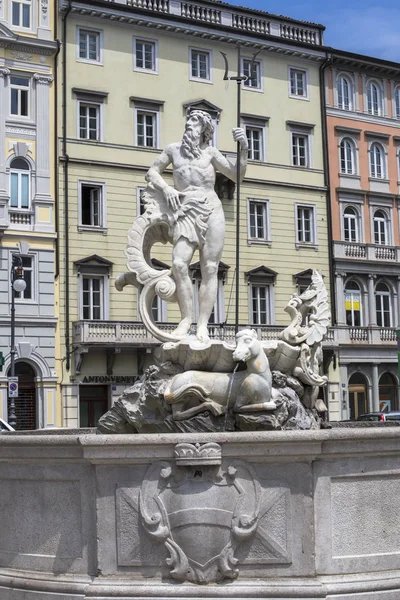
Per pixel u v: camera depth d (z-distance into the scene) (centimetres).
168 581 591
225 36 3709
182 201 885
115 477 606
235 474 596
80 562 616
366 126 4131
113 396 3309
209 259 874
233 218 3662
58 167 3306
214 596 578
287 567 592
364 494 621
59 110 3334
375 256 4041
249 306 3684
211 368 774
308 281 3872
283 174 3850
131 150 3475
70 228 3316
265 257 3756
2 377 3098
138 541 598
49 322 3212
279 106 3875
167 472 596
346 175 4034
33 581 628
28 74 3266
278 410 733
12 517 664
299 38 3938
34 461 641
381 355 3938
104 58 3450
